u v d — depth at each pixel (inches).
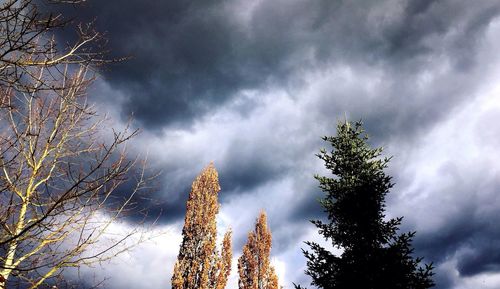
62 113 137.8
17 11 81.8
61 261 112.8
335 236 334.0
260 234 841.5
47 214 88.7
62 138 134.6
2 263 107.7
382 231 319.6
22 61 95.5
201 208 698.8
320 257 315.9
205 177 757.3
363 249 302.4
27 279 109.0
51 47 97.0
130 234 129.5
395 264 273.1
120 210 129.0
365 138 390.0
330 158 383.2
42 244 116.8
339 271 296.4
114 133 111.3
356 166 369.1
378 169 366.0
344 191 344.2
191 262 618.5
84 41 109.1
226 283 632.4
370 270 278.5
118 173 111.3
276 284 762.8
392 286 268.8
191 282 587.8
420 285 263.4
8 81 92.6
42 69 110.2
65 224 117.5
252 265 783.7
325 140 396.8
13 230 111.9
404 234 295.1
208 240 651.5
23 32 85.2
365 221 320.8
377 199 342.0
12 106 112.9
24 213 117.1
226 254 682.2
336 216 344.8
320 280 300.8
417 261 280.4
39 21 86.6
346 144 379.2
